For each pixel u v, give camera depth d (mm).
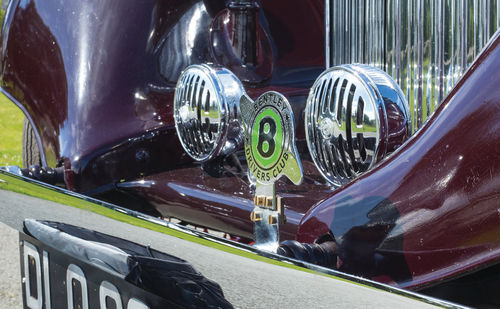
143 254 1212
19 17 2039
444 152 978
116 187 1884
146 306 1278
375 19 1570
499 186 919
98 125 1870
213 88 1546
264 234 1235
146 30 1931
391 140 1119
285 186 1547
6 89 2074
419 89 1459
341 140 1160
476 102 945
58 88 1931
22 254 1684
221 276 1078
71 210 1377
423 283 1009
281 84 1921
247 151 1271
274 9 1933
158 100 1927
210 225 1639
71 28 1940
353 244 1105
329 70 1186
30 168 1825
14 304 2494
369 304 869
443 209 982
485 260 941
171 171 1878
